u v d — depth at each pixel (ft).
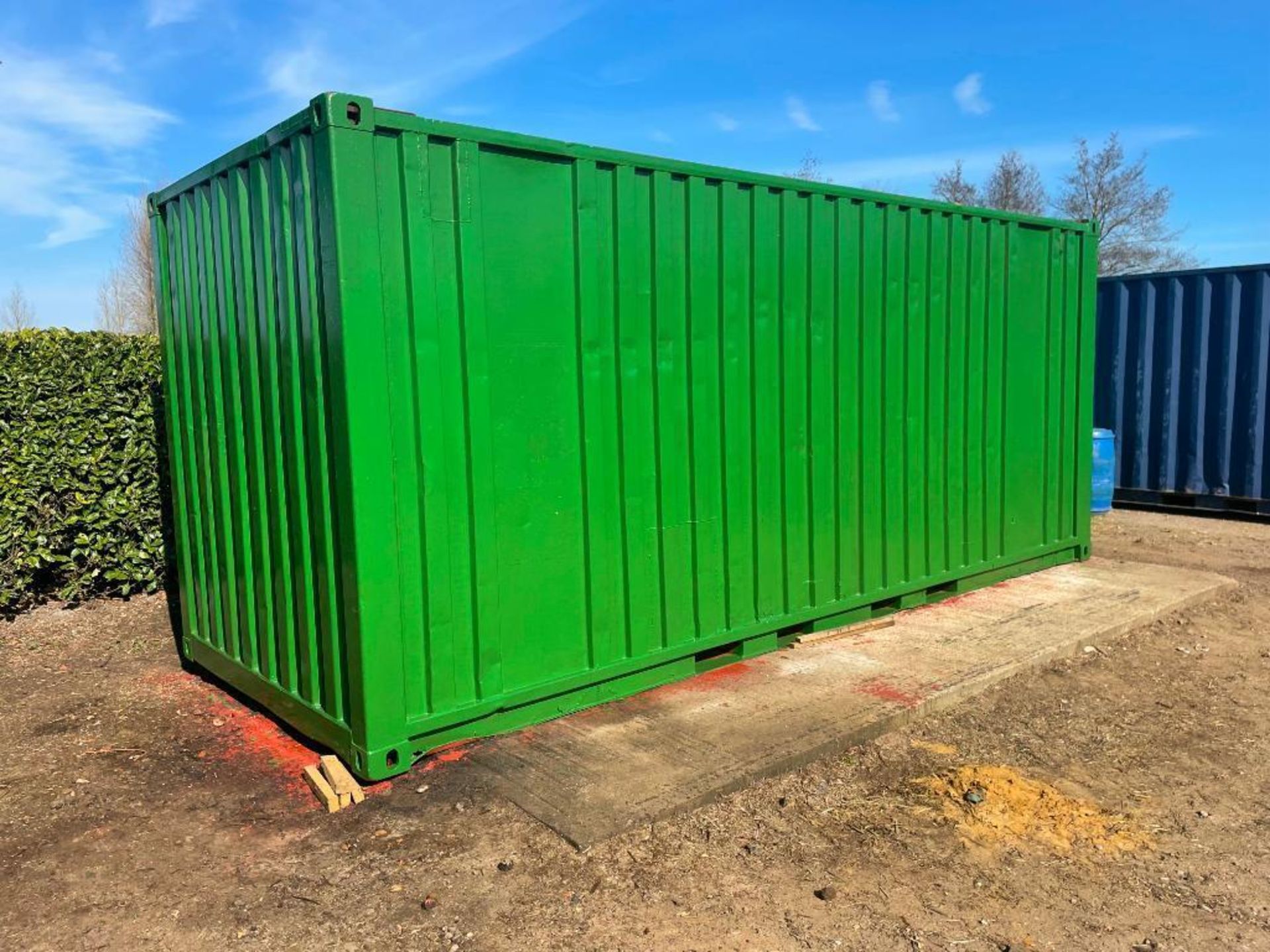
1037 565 23.91
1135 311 37.52
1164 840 11.46
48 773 13.30
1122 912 9.91
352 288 11.25
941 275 19.83
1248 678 17.38
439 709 12.69
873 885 10.42
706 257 15.40
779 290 16.65
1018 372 22.16
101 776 13.17
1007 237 21.40
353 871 10.53
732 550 16.33
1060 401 23.62
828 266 17.51
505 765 12.80
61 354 21.56
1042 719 15.37
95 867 10.74
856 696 15.24
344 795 11.94
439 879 10.35
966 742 14.38
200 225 14.87
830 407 17.84
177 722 15.23
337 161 11.03
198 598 17.03
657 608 15.38
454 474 12.59
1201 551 29.25
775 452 16.92
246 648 15.23
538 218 13.26
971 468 21.12
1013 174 115.44
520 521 13.42
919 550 20.02
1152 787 12.96
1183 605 21.48
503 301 12.94
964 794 12.57
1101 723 15.26
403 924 9.59
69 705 16.15
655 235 14.62
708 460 15.81
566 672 14.26
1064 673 17.47
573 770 12.61
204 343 15.33
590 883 10.29
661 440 15.03
